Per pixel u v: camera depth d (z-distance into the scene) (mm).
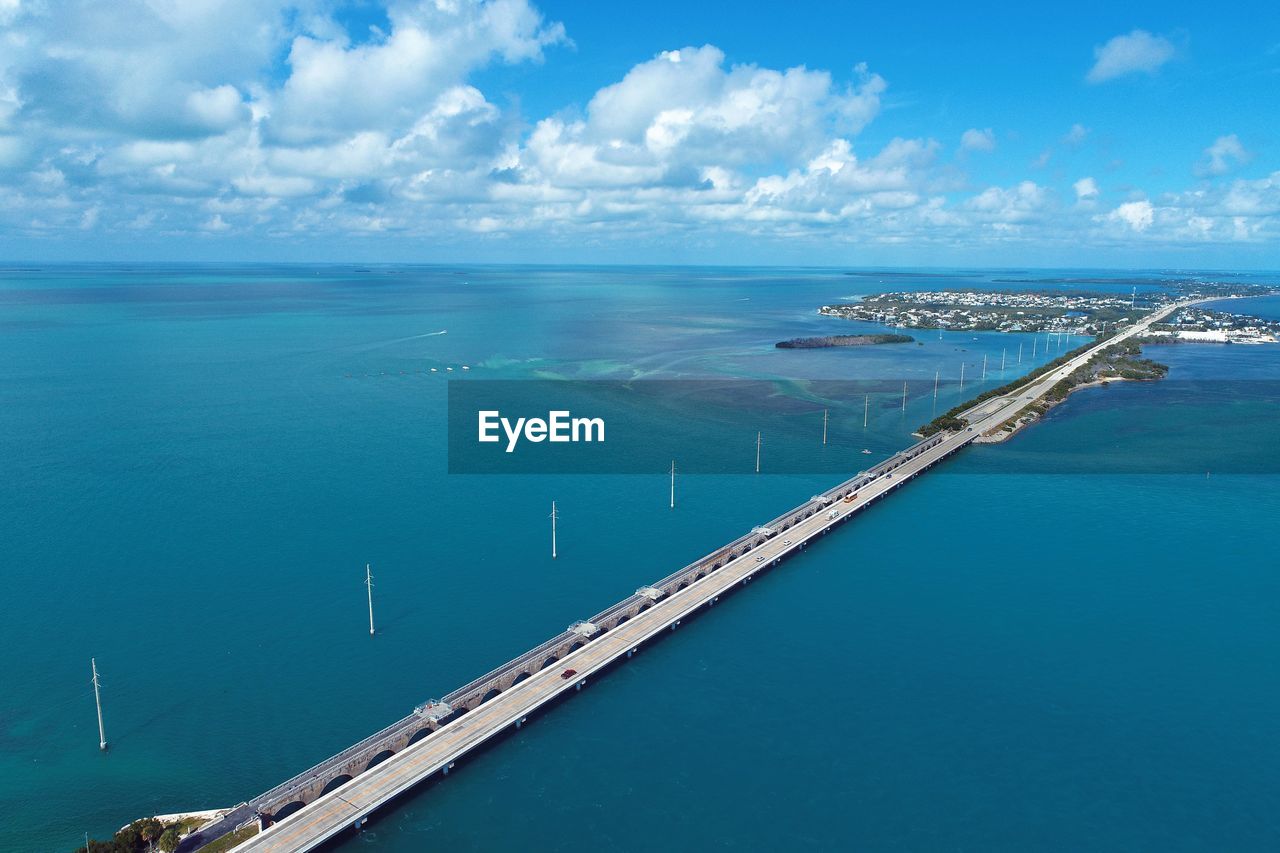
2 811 102875
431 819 104625
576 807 106625
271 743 116438
